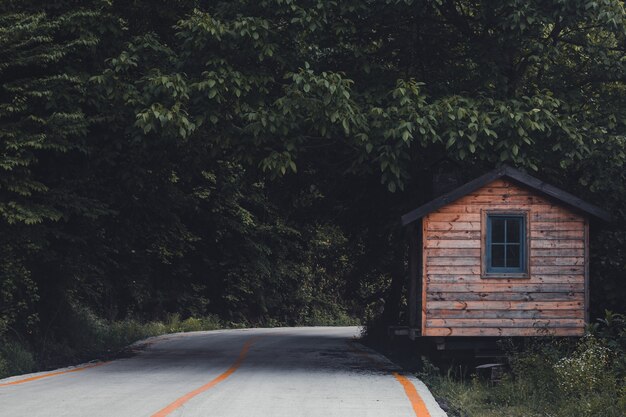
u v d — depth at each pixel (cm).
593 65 1991
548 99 1745
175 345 2617
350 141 1725
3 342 1738
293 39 1773
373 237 2470
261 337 3166
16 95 1688
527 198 1764
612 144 1789
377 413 1061
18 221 1750
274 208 4622
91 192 1969
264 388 1344
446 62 2097
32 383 1406
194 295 4322
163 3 1970
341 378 1559
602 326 1784
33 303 2038
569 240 1759
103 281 2806
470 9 2105
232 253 4475
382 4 1828
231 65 1730
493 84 1852
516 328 1733
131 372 1648
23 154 1708
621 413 1121
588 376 1302
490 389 1472
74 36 1814
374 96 1773
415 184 2033
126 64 1745
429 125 1645
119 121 1847
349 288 2789
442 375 1778
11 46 1678
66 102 1772
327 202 2433
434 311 1731
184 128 1694
